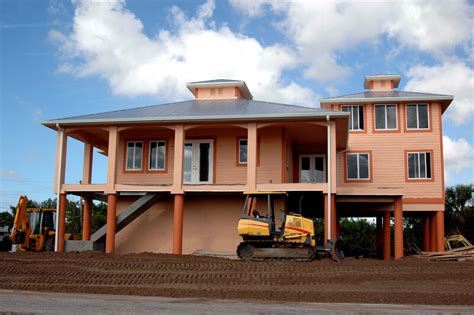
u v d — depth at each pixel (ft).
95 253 75.72
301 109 81.05
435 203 95.30
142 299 45.65
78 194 87.76
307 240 68.85
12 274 60.80
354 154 99.81
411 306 43.06
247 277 57.72
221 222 84.28
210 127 82.69
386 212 96.84
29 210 93.04
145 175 90.27
